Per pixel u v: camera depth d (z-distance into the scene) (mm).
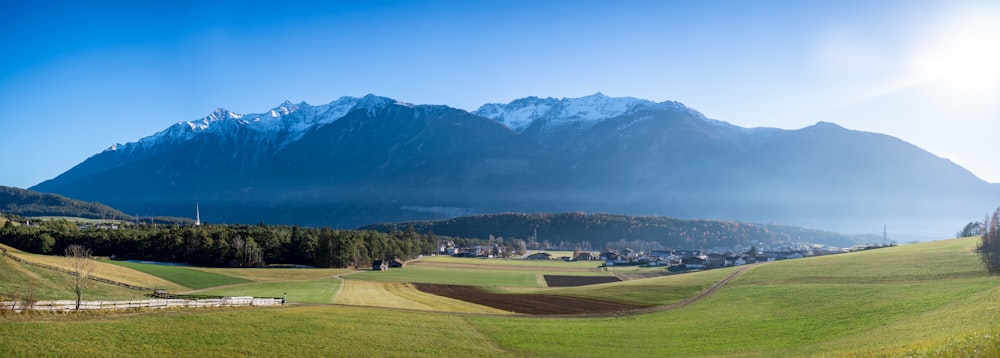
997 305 53750
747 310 81312
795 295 88500
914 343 40844
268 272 157000
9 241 168000
